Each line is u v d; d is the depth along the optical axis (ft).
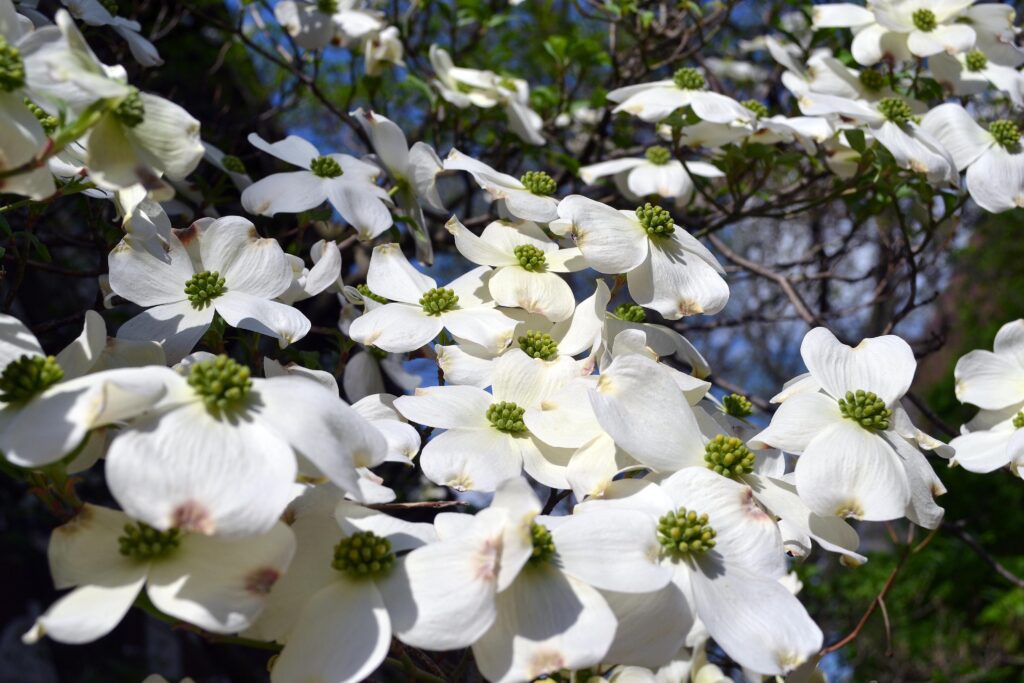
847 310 2.99
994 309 6.83
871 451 1.57
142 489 1.17
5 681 4.70
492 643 1.28
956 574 5.84
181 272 1.69
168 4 3.31
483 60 3.57
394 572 1.29
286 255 1.82
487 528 1.29
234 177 2.33
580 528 1.35
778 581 1.41
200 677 5.39
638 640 1.32
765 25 3.56
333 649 1.24
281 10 2.62
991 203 2.34
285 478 1.20
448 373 1.71
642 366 1.55
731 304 5.97
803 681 1.46
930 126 2.43
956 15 2.56
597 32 3.83
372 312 1.77
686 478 1.49
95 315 1.36
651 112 2.42
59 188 1.67
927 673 5.24
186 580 1.19
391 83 3.68
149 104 1.31
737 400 1.98
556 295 1.77
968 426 1.97
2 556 4.56
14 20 1.38
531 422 1.60
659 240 1.78
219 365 1.24
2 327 1.35
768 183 3.67
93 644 5.15
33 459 1.19
